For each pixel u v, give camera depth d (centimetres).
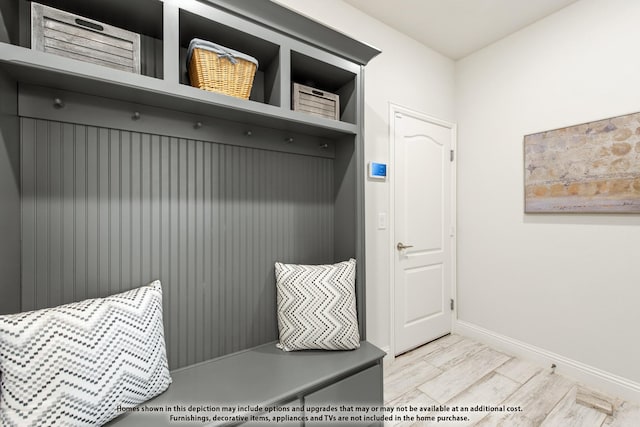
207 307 145
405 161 238
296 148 171
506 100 239
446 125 267
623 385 180
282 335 155
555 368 211
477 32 233
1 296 94
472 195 263
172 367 136
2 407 85
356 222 171
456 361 225
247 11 130
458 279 276
